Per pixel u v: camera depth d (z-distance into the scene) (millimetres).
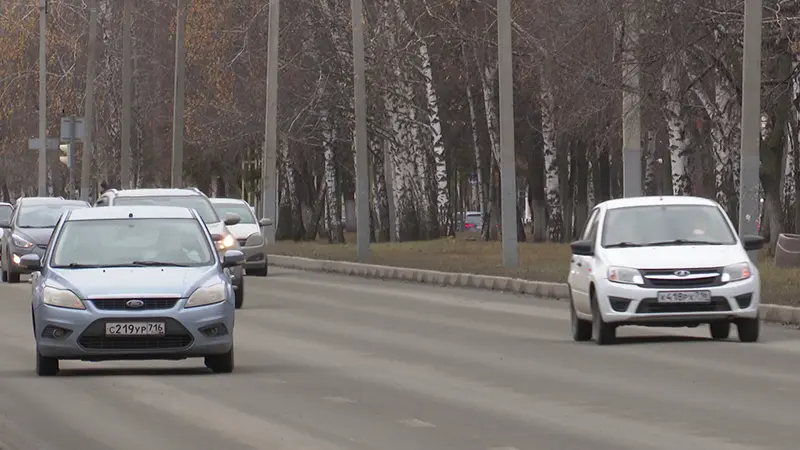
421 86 102562
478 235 126500
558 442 18672
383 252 78000
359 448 18328
